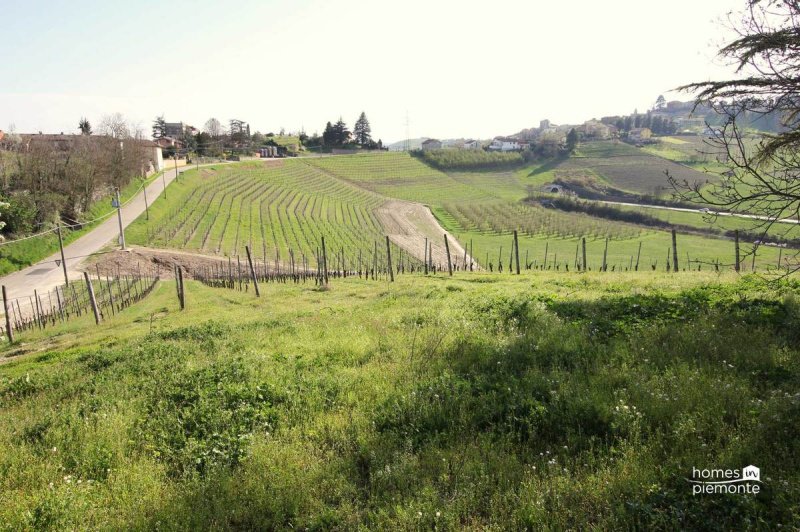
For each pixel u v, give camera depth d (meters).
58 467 6.79
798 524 4.11
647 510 4.52
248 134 192.00
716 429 5.57
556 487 5.03
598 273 25.80
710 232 86.94
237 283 48.03
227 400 8.45
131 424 7.90
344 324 14.88
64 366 14.27
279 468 6.05
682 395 6.41
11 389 12.06
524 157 188.38
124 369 11.92
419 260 72.88
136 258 55.56
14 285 45.78
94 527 5.30
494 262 73.00
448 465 5.70
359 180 156.00
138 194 85.50
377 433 6.68
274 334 14.52
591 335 9.81
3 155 60.12
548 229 100.62
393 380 8.60
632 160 164.88
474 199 141.00
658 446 5.46
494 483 5.31
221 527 5.11
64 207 62.94
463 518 4.91
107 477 6.43
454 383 7.85
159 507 5.54
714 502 4.54
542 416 6.43
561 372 7.82
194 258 59.03
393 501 5.18
